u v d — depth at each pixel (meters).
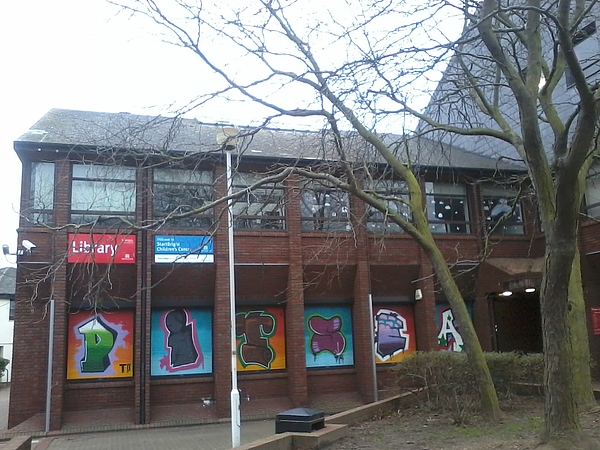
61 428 14.27
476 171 19.34
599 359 16.66
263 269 16.83
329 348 17.81
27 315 14.81
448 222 19.41
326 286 17.73
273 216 17.30
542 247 19.25
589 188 17.66
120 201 15.91
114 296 15.79
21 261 14.64
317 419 9.55
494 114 12.47
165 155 10.86
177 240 15.99
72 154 15.03
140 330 15.24
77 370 15.41
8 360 36.31
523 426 9.66
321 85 10.45
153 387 15.80
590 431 8.76
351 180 10.64
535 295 19.67
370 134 11.72
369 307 17.44
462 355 12.00
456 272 18.91
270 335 17.25
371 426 10.73
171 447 12.13
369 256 17.83
